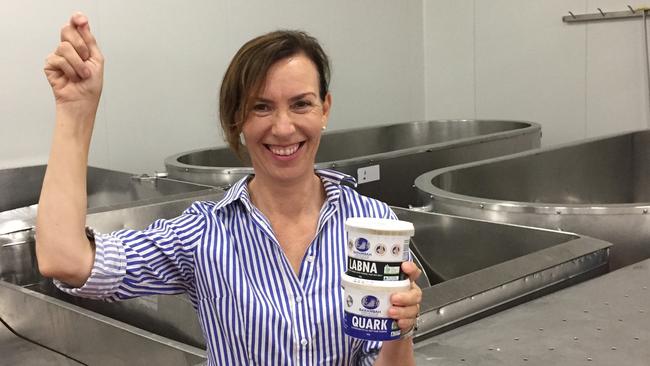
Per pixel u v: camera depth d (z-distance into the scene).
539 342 1.31
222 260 1.12
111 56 3.40
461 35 4.79
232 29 3.84
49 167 1.02
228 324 1.11
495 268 1.68
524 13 4.47
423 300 1.50
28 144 3.24
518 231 2.06
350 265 0.94
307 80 1.07
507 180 2.94
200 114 3.76
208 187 2.80
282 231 1.16
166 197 2.60
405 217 2.37
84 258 1.01
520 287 1.64
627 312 1.43
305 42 1.09
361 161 3.07
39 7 3.20
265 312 1.10
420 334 1.43
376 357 1.12
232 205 1.16
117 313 2.02
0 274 2.20
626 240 2.03
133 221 2.44
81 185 1.03
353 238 0.93
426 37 4.93
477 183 2.82
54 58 1.03
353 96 4.50
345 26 4.41
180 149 3.70
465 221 2.19
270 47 1.06
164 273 1.11
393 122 4.77
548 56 4.40
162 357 1.53
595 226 2.05
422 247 2.33
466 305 1.53
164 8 3.57
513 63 4.57
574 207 2.07
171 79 3.63
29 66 3.21
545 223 2.11
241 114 1.08
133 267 1.07
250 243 1.14
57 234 1.00
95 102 1.05
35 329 1.86
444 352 1.29
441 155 3.38
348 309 0.94
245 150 1.16
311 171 1.15
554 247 1.83
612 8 4.07
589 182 3.30
